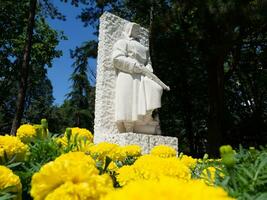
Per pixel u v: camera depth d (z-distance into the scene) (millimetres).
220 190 528
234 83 25438
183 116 23719
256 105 24000
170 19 17125
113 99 7773
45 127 3100
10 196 1377
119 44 7980
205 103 23422
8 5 22688
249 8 14539
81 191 1012
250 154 2609
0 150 2254
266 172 1668
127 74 7738
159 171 1524
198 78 22188
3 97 25219
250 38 20031
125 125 7527
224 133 19938
